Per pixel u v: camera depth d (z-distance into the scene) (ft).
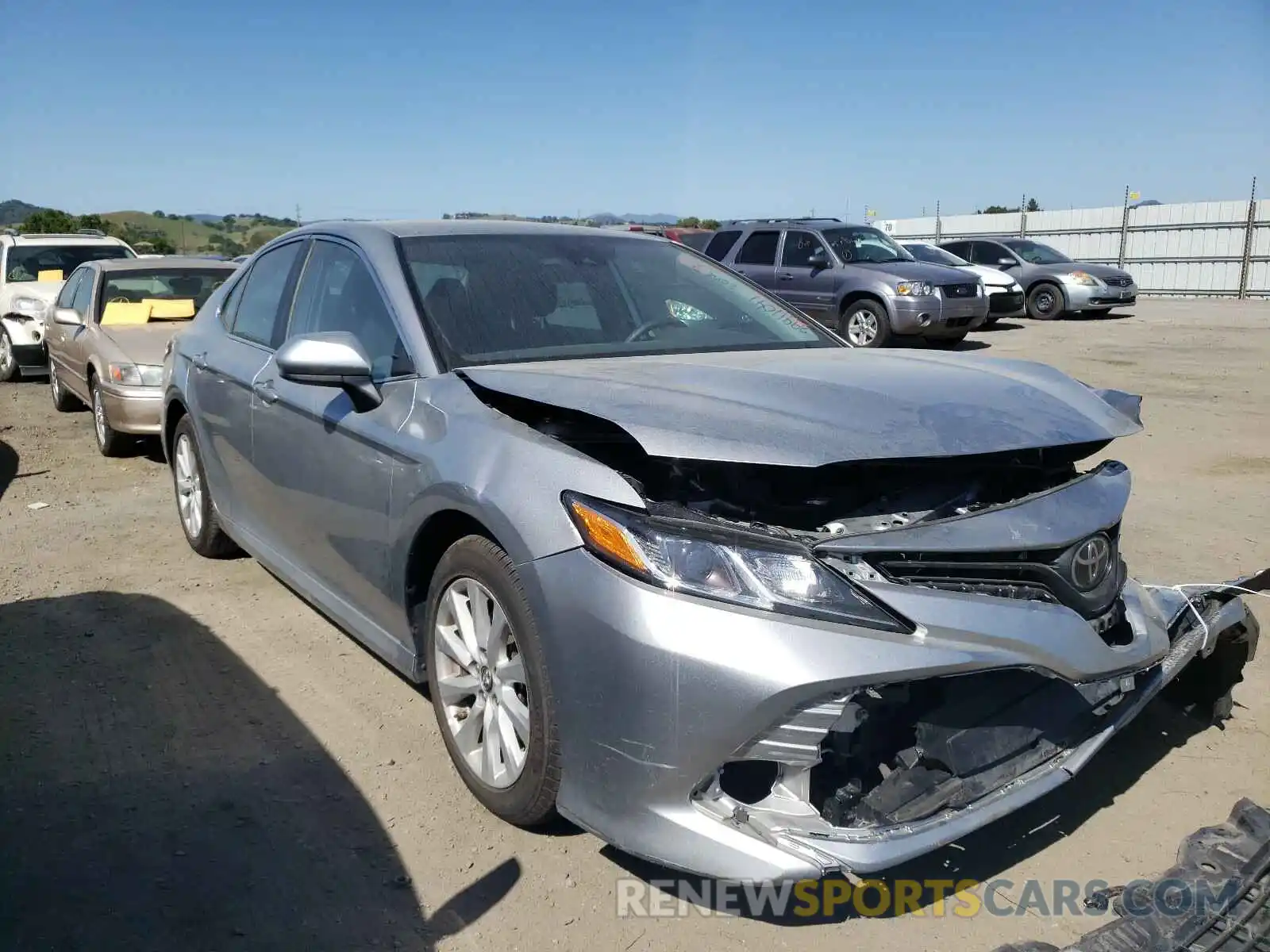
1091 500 9.39
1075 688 8.95
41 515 20.68
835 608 7.93
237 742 11.57
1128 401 10.98
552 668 8.70
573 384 9.61
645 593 8.09
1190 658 10.18
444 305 11.59
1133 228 90.68
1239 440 26.78
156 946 8.36
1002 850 9.75
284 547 13.85
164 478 24.00
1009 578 8.69
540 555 8.70
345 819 10.12
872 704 8.14
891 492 9.37
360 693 12.76
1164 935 8.09
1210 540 18.40
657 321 12.55
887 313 46.06
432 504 9.99
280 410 13.07
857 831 8.02
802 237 49.67
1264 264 83.56
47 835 9.80
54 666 13.50
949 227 104.22
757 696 7.72
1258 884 8.68
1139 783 10.81
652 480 9.57
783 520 8.93
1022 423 9.22
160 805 10.31
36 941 8.37
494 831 9.93
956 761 8.37
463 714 10.42
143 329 27.30
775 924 8.73
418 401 10.69
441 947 8.41
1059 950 7.91
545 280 12.46
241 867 9.37
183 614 15.26
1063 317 64.90
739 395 9.38
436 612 10.43
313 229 14.40
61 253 44.04
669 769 8.03
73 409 33.60
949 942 8.50
